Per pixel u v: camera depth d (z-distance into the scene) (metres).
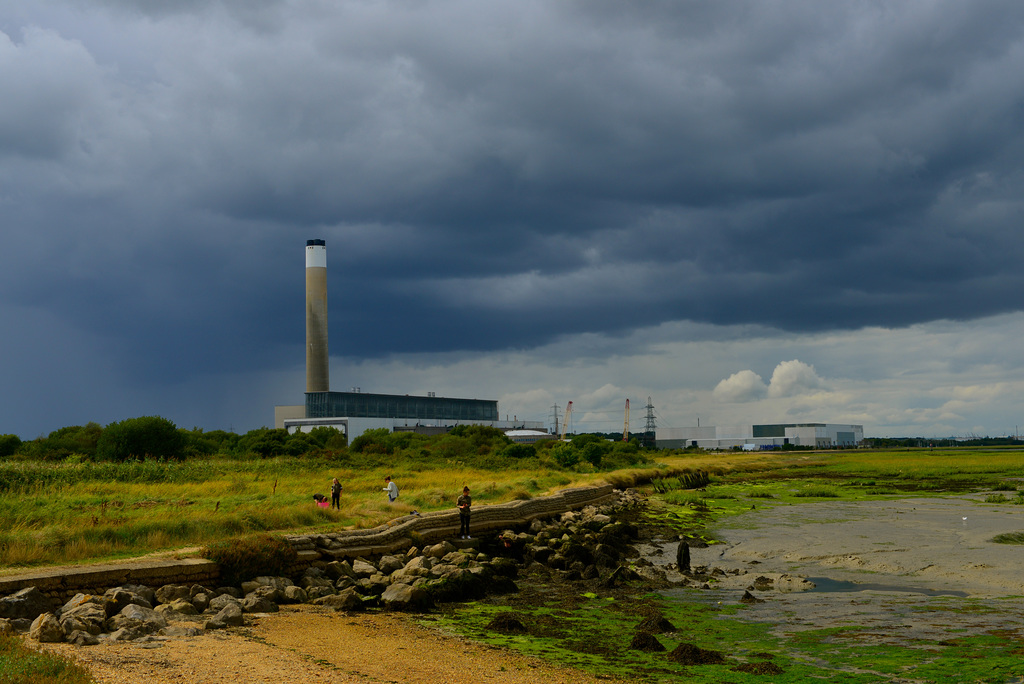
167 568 20.66
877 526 40.50
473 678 13.68
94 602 17.09
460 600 22.83
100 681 11.29
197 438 89.88
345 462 77.06
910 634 18.14
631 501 59.09
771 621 19.88
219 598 19.77
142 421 66.75
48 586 17.78
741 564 30.12
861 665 15.34
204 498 39.72
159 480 52.59
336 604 20.81
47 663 11.21
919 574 26.88
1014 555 29.47
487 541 35.53
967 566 27.69
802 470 110.00
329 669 13.66
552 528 40.75
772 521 45.09
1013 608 21.23
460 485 54.12
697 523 45.09
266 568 23.22
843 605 21.98
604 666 15.15
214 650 14.45
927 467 103.62
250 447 87.00
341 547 27.55
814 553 31.84
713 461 138.25
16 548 20.84
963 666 15.17
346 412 181.88
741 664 15.41
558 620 20.00
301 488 49.56
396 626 18.72
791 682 14.12
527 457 90.88
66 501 34.31
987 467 99.06
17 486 42.56
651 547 35.53
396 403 195.25
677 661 15.61
